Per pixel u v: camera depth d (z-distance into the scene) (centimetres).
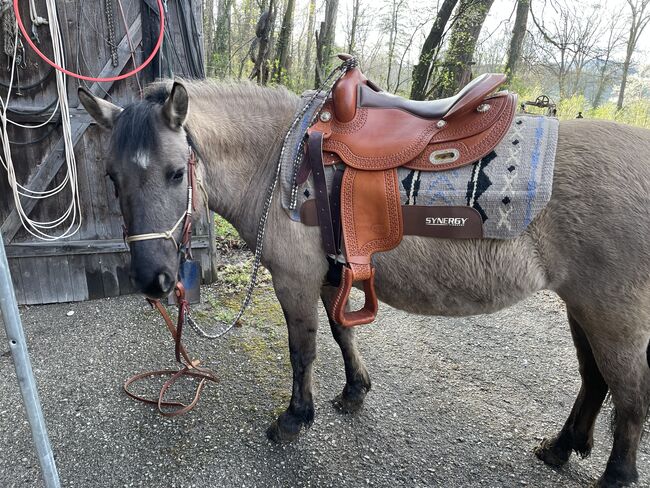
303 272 179
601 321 153
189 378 254
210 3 1345
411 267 165
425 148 157
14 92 304
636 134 154
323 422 222
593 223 143
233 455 200
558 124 157
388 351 287
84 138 321
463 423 223
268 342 291
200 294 345
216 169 184
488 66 1020
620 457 169
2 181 317
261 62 793
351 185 162
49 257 335
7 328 119
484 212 149
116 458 196
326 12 1021
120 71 313
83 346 283
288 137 174
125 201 155
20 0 288
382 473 192
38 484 183
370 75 1492
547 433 217
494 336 307
